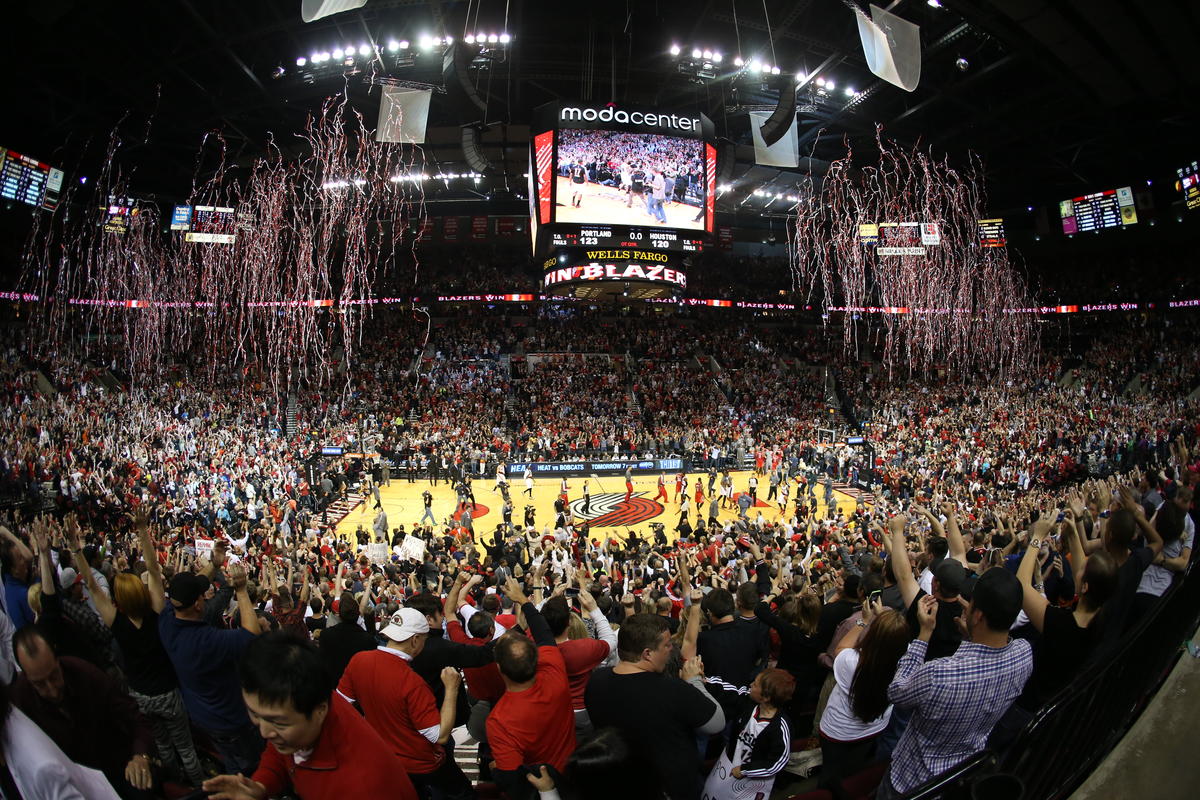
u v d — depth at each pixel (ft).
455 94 109.09
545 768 11.42
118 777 11.54
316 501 101.19
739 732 13.84
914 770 12.07
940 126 152.46
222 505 87.04
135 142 148.05
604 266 90.27
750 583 22.26
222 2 104.63
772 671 13.97
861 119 140.36
